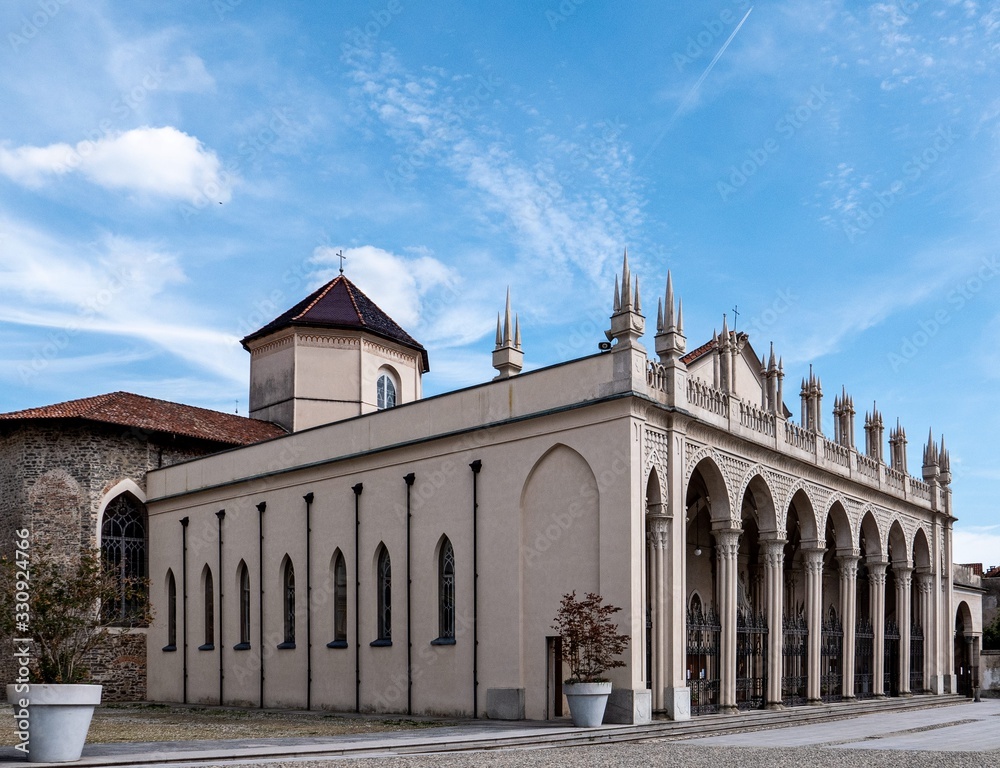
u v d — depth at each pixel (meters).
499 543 31.44
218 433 48.12
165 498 45.62
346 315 51.12
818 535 39.44
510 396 31.95
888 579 54.06
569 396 30.33
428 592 33.34
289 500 39.53
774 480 36.69
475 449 32.72
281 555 39.47
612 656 27.94
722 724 29.89
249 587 40.91
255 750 21.20
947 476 53.56
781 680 35.19
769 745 24.62
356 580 36.12
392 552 34.91
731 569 33.06
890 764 20.53
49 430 45.16
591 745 24.39
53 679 22.19
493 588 31.39
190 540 44.25
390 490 35.38
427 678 32.97
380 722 30.28
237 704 40.56
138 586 46.06
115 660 44.88
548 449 30.52
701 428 31.95
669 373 30.88
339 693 36.16
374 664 34.97
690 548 40.47
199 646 42.91
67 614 23.22
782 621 36.03
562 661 30.05
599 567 28.72
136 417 46.88
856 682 44.22
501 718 30.33
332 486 37.75
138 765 19.42
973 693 50.25
